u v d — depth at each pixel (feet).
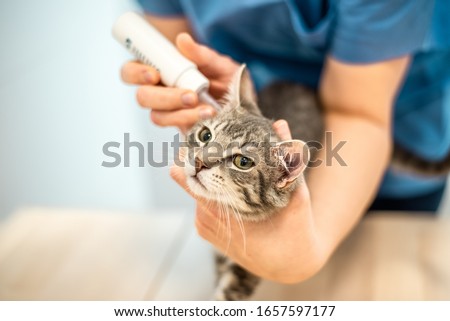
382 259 3.93
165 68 3.08
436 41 4.11
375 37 3.39
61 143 6.98
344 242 4.10
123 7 9.24
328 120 3.75
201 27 4.36
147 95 3.07
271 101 3.96
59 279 3.86
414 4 3.35
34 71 8.46
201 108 3.07
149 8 4.63
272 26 4.11
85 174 6.50
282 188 2.68
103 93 7.80
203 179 2.90
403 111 4.64
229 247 2.93
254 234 2.77
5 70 8.67
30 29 9.39
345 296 3.58
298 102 3.94
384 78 3.59
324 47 4.08
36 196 6.31
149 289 3.75
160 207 5.41
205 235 2.97
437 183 5.20
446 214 6.16
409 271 3.80
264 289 3.62
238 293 3.52
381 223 4.34
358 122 3.63
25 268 3.99
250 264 2.97
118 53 8.76
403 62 3.67
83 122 7.40
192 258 4.09
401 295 3.58
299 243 2.77
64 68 8.63
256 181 2.80
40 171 6.66
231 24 4.21
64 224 4.57
